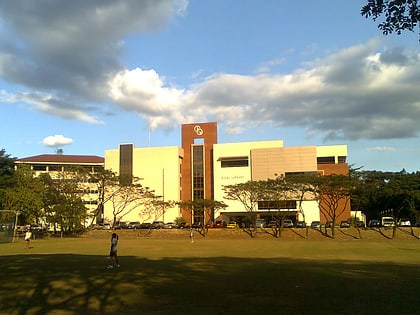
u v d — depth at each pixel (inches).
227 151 4227.4
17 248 1793.8
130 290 644.7
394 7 361.4
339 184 2620.6
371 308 514.6
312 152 4003.4
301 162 4005.9
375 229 2741.1
